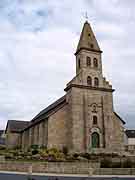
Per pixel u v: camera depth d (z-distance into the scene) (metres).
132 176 29.12
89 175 29.16
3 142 92.06
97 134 48.97
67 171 32.25
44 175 28.81
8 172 31.42
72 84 49.34
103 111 50.47
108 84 52.88
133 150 49.62
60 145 47.94
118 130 51.25
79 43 55.88
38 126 57.12
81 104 49.03
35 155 38.81
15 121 85.06
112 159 38.06
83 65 52.12
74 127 46.97
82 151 45.88
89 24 58.12
